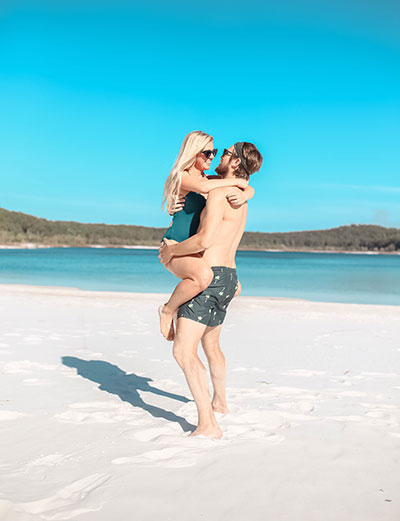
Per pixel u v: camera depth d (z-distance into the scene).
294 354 6.55
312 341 7.70
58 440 3.02
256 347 7.05
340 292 21.05
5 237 155.88
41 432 3.17
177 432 3.25
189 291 3.22
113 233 184.50
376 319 10.83
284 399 4.20
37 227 170.62
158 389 4.49
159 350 6.53
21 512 2.05
